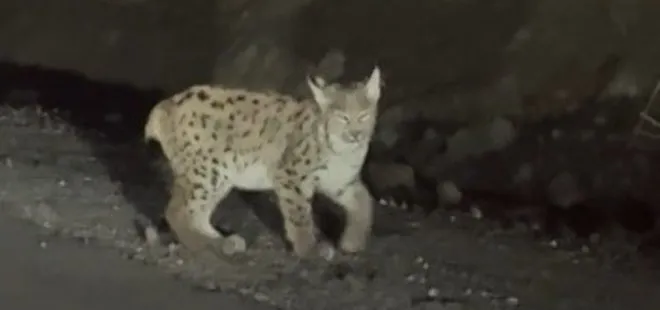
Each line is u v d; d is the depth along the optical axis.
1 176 15.12
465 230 14.24
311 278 11.72
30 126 18.97
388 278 11.86
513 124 17.41
